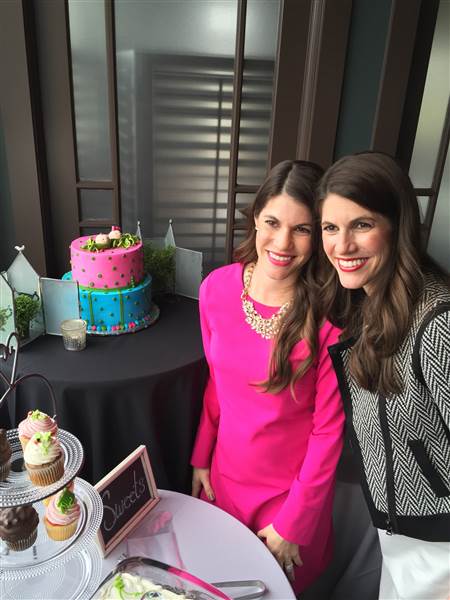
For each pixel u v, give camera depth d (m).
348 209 0.91
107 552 1.04
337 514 1.72
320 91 2.03
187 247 2.34
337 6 1.92
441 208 2.31
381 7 1.96
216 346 1.31
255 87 2.11
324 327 1.21
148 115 2.11
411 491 1.03
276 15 2.01
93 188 2.14
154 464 1.63
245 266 1.33
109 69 1.99
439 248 2.39
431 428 0.97
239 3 1.96
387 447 1.03
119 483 1.09
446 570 1.07
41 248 2.13
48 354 1.60
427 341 0.88
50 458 0.91
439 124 2.20
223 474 1.42
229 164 2.21
